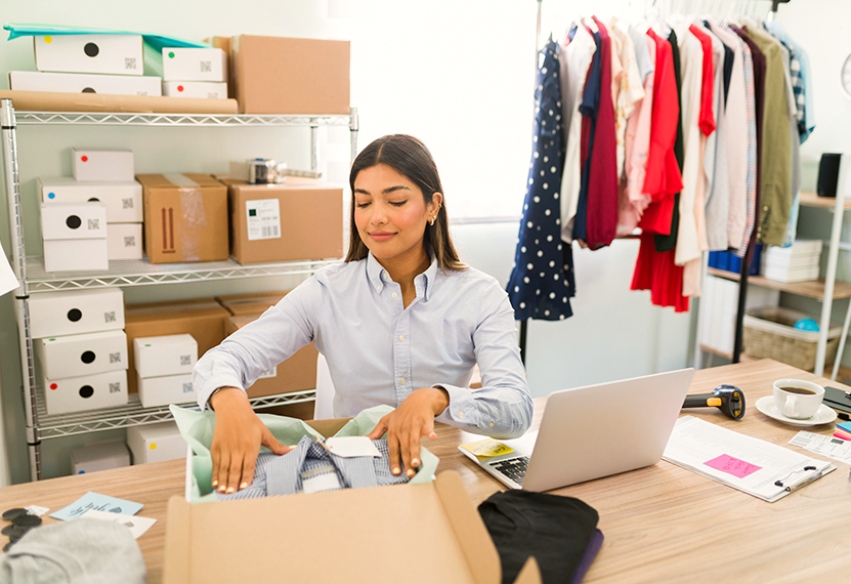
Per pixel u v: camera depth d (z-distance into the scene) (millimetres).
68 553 859
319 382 1883
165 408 2291
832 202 3025
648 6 3061
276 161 2586
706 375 1873
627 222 2781
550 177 2639
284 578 752
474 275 1520
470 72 2789
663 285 2945
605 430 1203
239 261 2234
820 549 1077
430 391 1198
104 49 2057
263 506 872
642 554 1041
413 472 1062
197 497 973
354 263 1529
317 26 2562
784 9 3549
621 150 2654
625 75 2602
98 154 2203
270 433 1145
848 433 1519
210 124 2176
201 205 2207
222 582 743
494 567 726
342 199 2316
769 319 3473
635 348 3578
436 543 818
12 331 2344
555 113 2609
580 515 1057
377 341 1494
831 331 3256
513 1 2805
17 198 1985
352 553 795
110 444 2459
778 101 2891
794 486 1266
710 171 2779
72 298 2086
